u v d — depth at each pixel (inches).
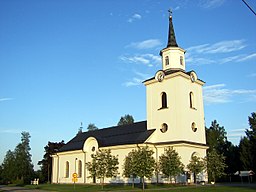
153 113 1947.6
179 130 1781.5
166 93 1898.4
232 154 2837.1
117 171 1788.9
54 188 1924.2
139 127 2113.7
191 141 1822.1
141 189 1505.9
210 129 3157.0
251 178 2445.9
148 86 2012.8
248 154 2613.2
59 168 2546.8
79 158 2356.1
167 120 1857.8
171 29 2066.9
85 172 2266.2
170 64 1968.5
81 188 1776.6
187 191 1235.9
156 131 1903.3
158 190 1353.3
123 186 1781.5
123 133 2176.4
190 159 1765.5
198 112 1946.4
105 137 2294.5
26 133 3941.9
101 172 1656.0
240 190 1240.2
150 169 1446.9
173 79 1873.8
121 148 1991.9
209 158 1584.6
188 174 1707.7
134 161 1471.5
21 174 3666.3
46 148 3270.2
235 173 2694.4
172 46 1995.6
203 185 1643.7
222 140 3036.4
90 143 2276.1
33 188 2070.6
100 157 1699.1
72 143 2642.7
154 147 1860.2
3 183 3634.4
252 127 2709.2
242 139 2785.4
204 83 2037.4
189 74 1921.8
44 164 3243.1
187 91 1892.2
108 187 1759.4
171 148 1646.2
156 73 1964.8
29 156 3853.3
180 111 1802.4
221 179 2723.9
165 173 1562.5
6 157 3892.7
